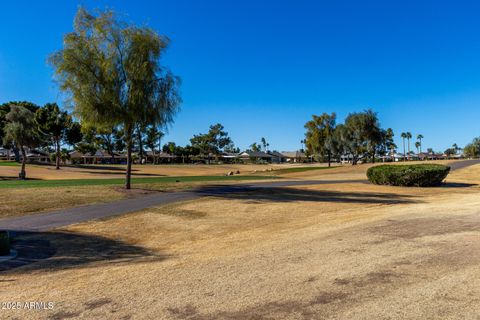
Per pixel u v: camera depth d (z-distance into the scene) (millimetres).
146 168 74188
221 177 42406
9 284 6602
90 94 21359
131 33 22016
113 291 5883
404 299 5094
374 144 72125
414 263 6773
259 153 149500
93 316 4891
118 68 21969
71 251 9297
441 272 6199
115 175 52688
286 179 36875
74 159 98438
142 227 12453
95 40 21875
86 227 12391
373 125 70375
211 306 5078
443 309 4750
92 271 7379
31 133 43031
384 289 5492
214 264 7336
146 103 22156
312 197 20234
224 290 5703
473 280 5766
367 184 28516
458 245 8023
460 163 59469
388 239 8867
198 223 13109
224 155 140625
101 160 113000
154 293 5699
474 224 10492
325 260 7227
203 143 123688
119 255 8898
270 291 5582
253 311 4852
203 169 74562
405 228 10203
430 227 10219
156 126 23297
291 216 14258
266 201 18562
